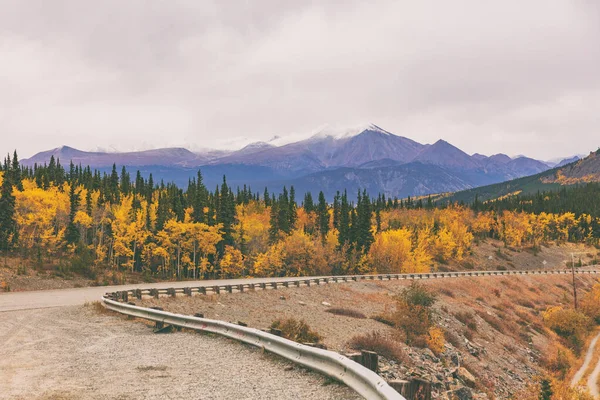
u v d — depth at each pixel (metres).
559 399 37.78
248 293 41.28
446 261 123.69
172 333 18.03
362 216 100.12
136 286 48.06
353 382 8.63
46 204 82.44
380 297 51.75
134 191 135.38
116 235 85.25
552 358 49.84
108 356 13.16
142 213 97.50
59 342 15.69
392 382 9.12
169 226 87.88
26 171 131.00
